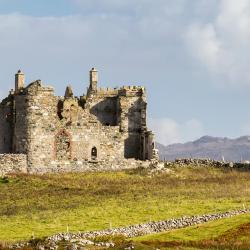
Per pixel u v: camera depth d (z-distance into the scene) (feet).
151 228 556.51
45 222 587.68
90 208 629.92
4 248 487.61
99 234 535.60
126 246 473.67
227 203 626.64
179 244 486.79
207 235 518.37
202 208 609.42
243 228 526.57
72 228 562.25
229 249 474.90
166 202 638.53
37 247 484.33
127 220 582.76
